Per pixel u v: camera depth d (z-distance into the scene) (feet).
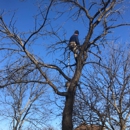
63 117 22.70
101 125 40.29
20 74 25.61
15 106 77.51
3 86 24.86
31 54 25.17
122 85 42.80
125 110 42.29
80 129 41.32
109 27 25.50
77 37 26.30
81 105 39.86
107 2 24.58
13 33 24.66
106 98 41.55
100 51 26.40
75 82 23.70
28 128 74.90
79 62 24.30
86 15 25.35
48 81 24.62
